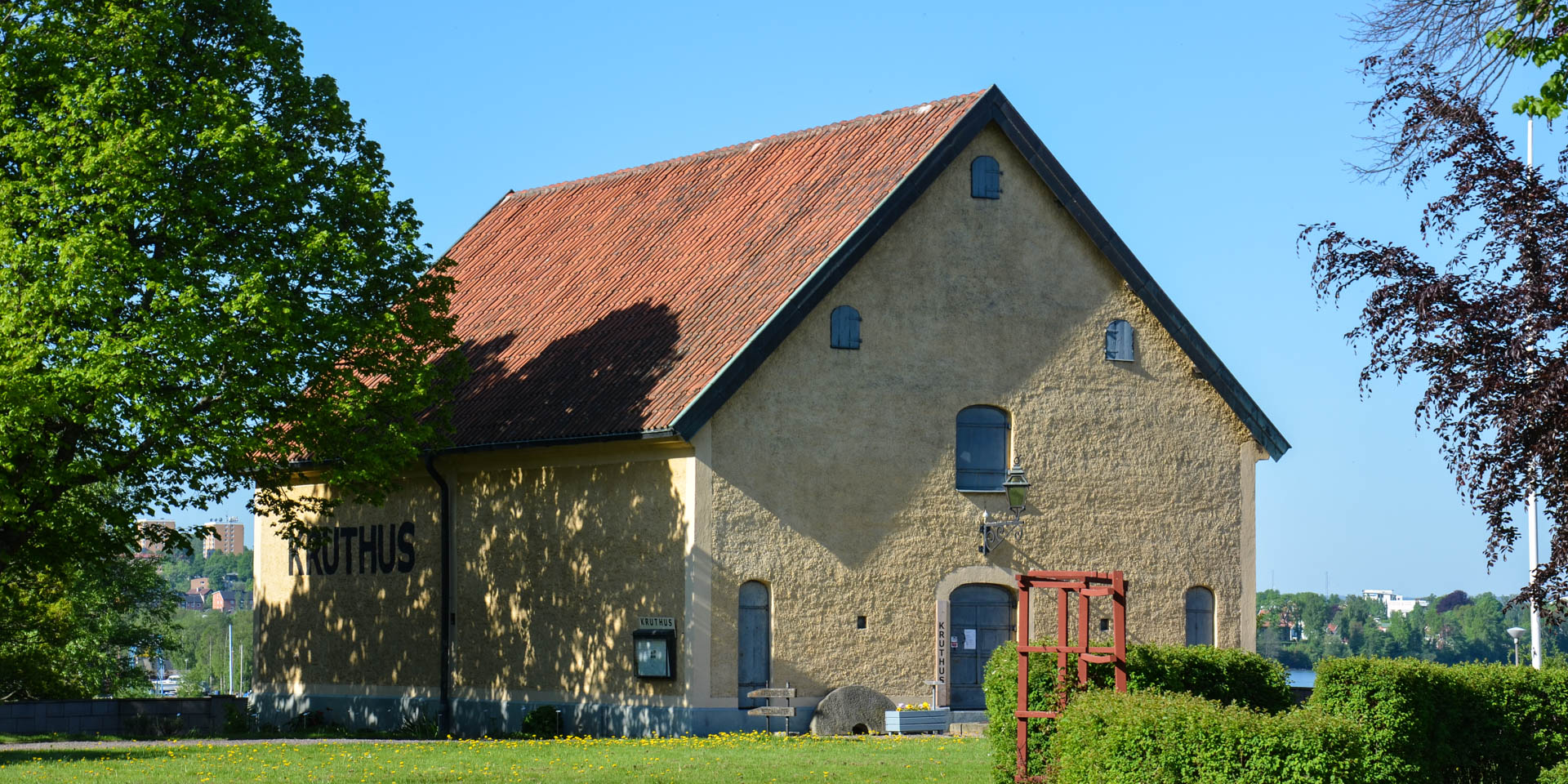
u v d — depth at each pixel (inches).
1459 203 695.1
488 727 1250.6
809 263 1156.5
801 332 1152.8
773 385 1140.5
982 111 1207.6
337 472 1125.1
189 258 1061.1
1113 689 741.3
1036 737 739.4
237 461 1105.4
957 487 1198.3
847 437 1162.6
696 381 1115.9
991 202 1227.2
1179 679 831.1
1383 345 704.4
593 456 1182.3
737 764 874.1
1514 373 674.8
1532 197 679.1
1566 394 658.8
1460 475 695.1
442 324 1191.6
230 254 1094.4
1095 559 1232.2
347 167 1154.7
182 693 4662.9
